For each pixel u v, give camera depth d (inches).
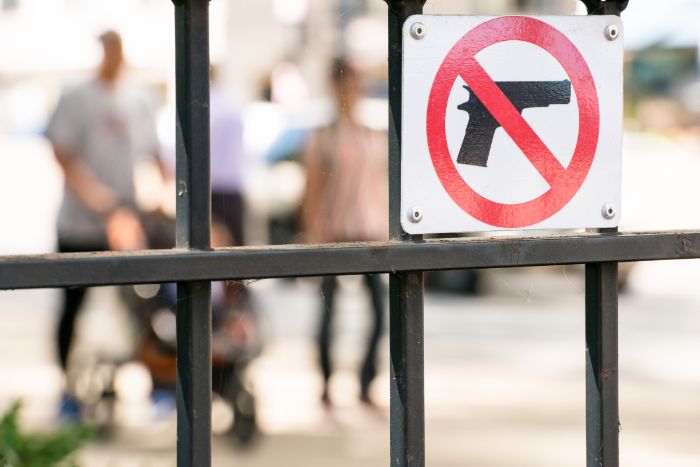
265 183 561.3
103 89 310.3
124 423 312.3
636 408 350.3
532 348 474.3
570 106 92.5
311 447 303.3
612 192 94.0
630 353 456.1
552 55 91.8
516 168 91.4
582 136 92.8
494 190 91.0
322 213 338.0
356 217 337.1
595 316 96.4
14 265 78.0
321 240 338.3
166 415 312.0
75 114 307.7
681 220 708.7
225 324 296.4
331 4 775.7
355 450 300.7
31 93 1314.0
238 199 333.1
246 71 880.3
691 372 412.5
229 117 331.9
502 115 90.9
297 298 645.9
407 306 90.4
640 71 863.1
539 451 300.2
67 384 314.0
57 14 1339.8
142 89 318.7
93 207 310.8
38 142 1217.4
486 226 90.9
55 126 308.5
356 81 339.9
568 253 93.0
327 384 341.7
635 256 95.0
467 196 90.4
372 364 342.3
